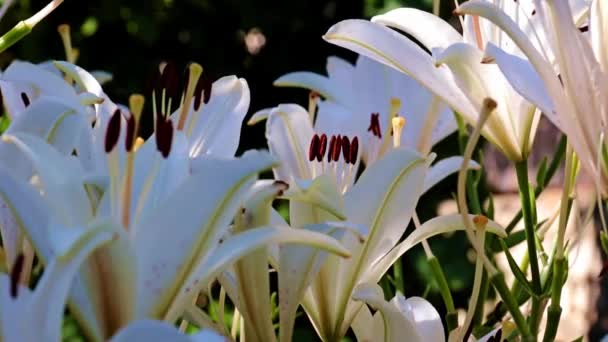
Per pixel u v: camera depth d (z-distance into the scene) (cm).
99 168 110
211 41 274
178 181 107
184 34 273
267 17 271
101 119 114
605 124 112
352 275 114
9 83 117
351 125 131
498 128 116
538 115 117
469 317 113
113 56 266
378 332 115
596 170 112
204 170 103
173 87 114
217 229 103
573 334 265
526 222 115
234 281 113
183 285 103
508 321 113
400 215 114
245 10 269
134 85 266
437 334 115
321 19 274
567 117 112
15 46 256
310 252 111
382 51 117
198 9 271
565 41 111
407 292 235
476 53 114
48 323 98
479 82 115
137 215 106
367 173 113
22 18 252
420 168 113
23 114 107
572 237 139
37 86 112
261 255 110
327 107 132
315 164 120
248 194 107
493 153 265
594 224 238
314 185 109
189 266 103
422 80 117
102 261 101
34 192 102
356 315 115
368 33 117
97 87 115
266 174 195
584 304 262
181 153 107
